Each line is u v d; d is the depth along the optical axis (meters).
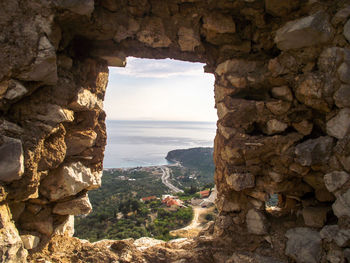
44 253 2.70
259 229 2.99
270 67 2.86
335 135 2.56
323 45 2.53
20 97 2.22
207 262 2.87
